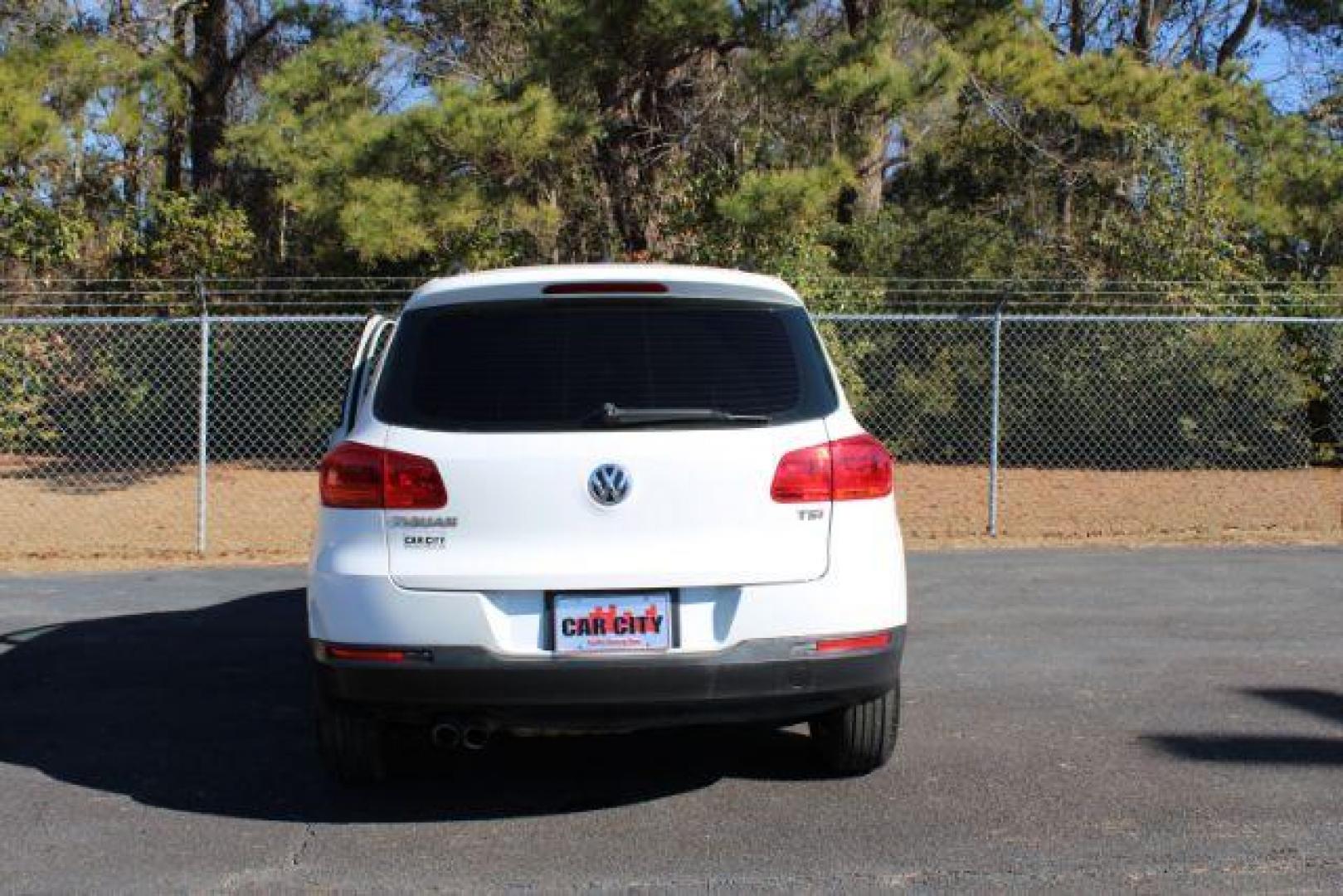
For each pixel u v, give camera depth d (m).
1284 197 16.42
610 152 16.70
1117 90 15.81
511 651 4.11
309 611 4.35
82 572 9.64
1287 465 16.53
